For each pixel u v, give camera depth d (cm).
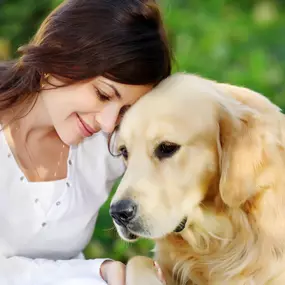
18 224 319
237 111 317
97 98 302
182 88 317
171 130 304
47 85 311
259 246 309
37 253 333
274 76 602
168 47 317
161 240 335
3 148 317
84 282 300
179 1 682
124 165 349
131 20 299
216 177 317
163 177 307
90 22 297
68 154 332
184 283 334
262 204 304
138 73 301
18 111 321
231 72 589
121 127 319
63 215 325
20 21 679
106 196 351
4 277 307
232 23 667
